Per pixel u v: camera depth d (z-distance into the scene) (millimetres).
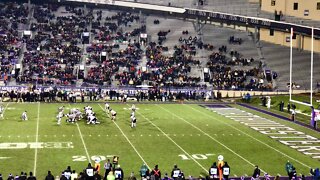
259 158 26406
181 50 61875
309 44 62219
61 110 35750
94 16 70312
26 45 60375
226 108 45656
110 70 56156
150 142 29641
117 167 20688
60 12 70125
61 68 56062
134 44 63062
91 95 49031
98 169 21438
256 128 35000
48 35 63250
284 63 59688
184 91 52438
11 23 65438
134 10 71438
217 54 60719
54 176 22062
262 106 47656
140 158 25750
